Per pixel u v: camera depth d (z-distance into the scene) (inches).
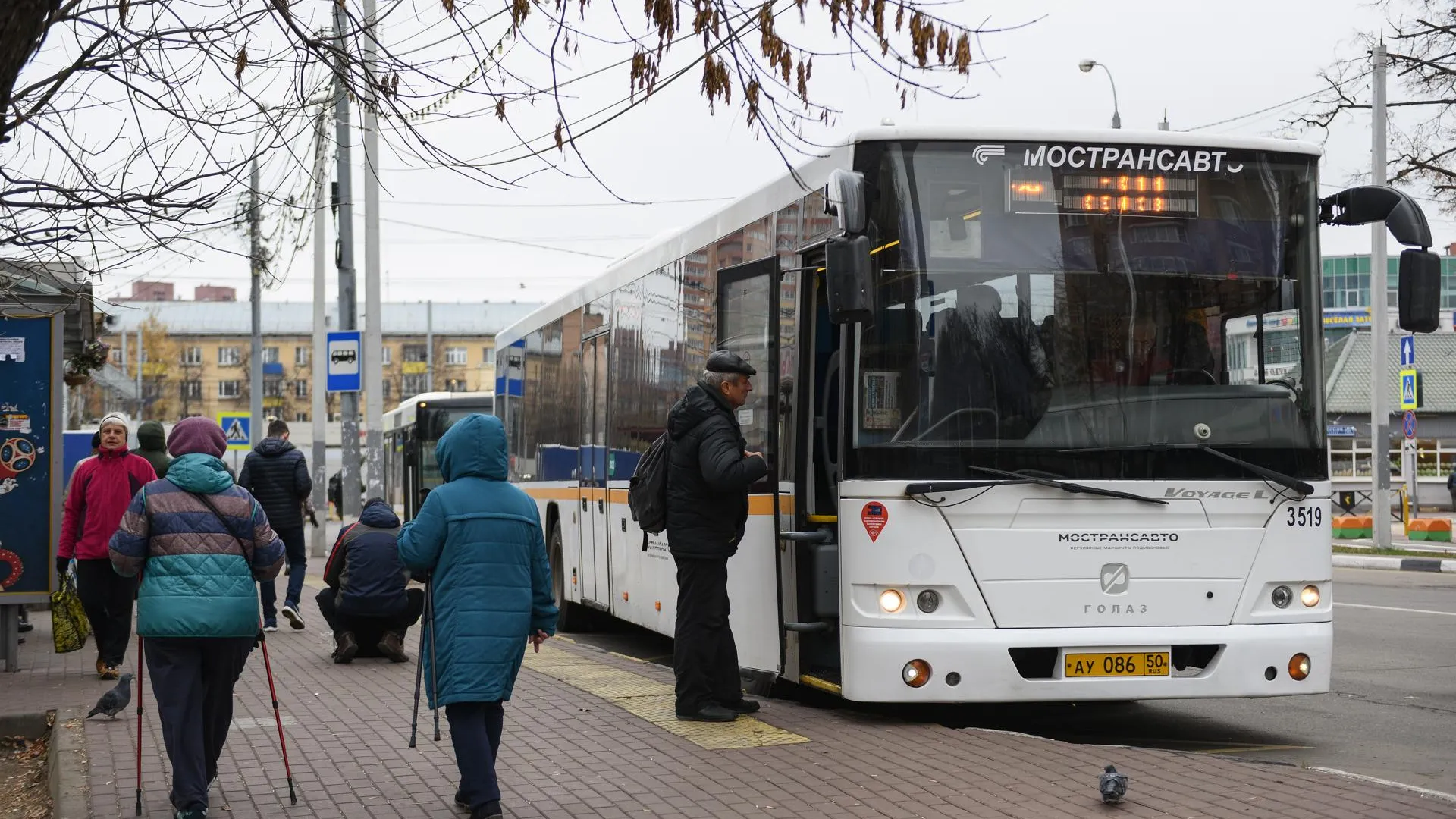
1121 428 331.9
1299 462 339.6
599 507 543.5
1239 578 335.0
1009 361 330.6
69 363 749.3
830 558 340.5
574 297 597.0
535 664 473.4
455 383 5000.0
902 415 328.8
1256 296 341.1
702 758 309.4
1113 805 261.1
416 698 266.5
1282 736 363.3
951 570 326.3
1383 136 1053.8
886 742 322.0
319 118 296.2
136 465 456.8
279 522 601.6
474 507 261.0
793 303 361.4
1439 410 2206.0
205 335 4904.0
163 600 260.1
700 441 345.7
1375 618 648.4
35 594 466.9
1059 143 336.8
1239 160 343.6
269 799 280.8
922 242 331.3
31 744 375.6
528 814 265.0
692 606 354.3
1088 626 328.5
